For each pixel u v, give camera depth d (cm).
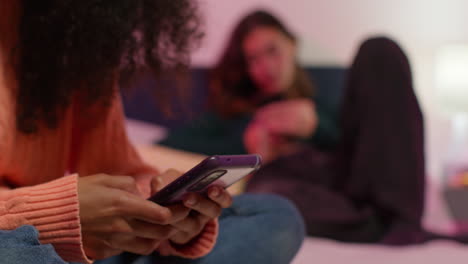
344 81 245
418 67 259
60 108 94
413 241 177
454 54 238
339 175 196
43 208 77
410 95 171
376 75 173
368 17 263
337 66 247
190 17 101
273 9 270
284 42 244
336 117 242
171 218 81
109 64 91
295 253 105
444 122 250
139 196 82
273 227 101
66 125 98
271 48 240
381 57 173
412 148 173
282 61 242
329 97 244
